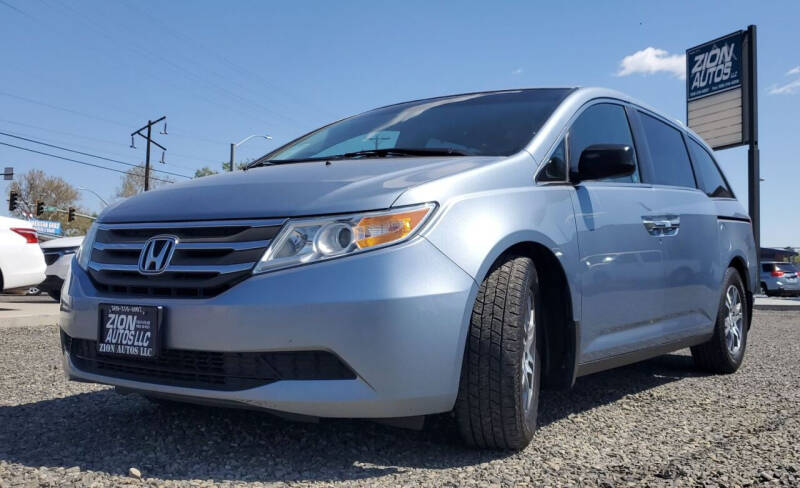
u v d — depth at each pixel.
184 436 2.88
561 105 3.49
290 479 2.37
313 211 2.47
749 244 5.19
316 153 3.67
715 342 4.67
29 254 9.05
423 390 2.40
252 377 2.43
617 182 3.62
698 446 2.88
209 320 2.41
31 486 2.24
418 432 2.96
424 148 3.35
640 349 3.60
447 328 2.44
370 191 2.52
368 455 2.65
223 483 2.31
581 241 3.10
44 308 9.94
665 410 3.62
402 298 2.36
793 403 3.80
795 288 21.20
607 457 2.70
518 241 2.73
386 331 2.34
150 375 2.64
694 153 4.84
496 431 2.62
